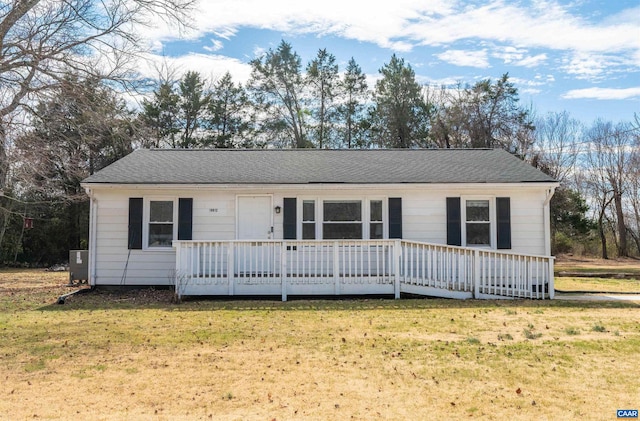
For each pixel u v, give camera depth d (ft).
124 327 27.40
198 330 26.50
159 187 43.86
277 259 40.75
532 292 40.04
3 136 38.40
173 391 16.71
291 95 117.80
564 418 14.25
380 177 45.32
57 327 27.43
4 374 18.69
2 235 83.87
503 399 15.76
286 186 43.88
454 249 40.24
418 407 15.14
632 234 121.49
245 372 18.78
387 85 116.26
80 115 41.98
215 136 109.50
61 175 61.31
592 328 26.53
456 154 54.49
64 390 16.88
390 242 40.04
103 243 44.70
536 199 45.37
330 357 20.81
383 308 34.40
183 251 39.01
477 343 23.13
